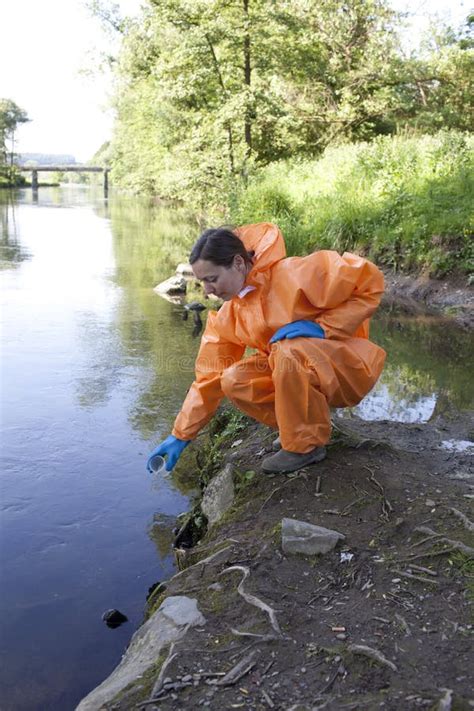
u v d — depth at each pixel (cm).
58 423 498
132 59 2477
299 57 2108
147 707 203
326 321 307
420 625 232
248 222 1377
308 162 1755
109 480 417
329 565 270
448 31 2183
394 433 431
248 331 321
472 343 731
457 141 1302
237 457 390
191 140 1984
